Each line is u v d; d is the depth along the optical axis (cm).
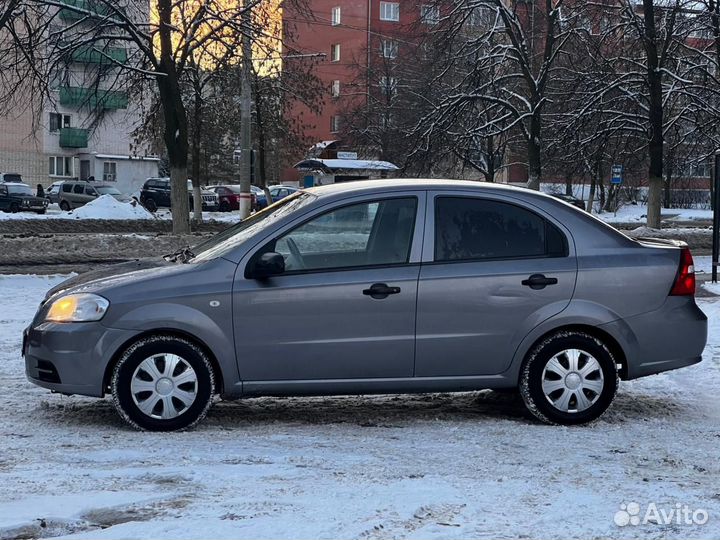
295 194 725
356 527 427
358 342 649
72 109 5791
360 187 677
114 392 634
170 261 695
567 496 487
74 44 2372
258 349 641
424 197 674
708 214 6056
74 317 635
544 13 3244
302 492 488
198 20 2509
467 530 429
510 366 668
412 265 661
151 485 500
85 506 455
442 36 3077
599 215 5544
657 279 683
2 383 817
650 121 3019
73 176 6303
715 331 1146
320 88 4419
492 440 628
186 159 2638
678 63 3169
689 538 425
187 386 638
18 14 2269
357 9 6900
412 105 4394
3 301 1437
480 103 3266
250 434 638
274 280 644
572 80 3180
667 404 770
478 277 661
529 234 681
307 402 766
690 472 552
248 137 2817
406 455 581
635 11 3128
